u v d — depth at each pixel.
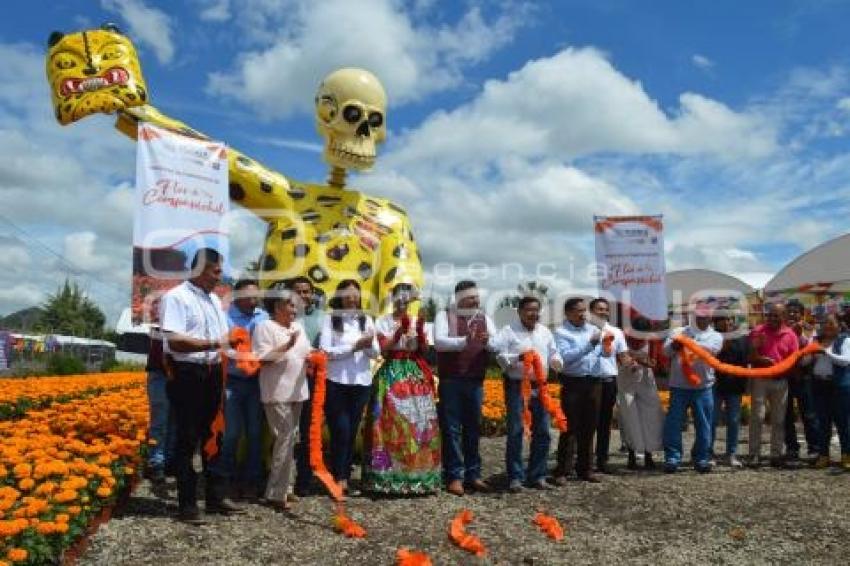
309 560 4.70
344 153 8.15
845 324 8.43
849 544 5.17
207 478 5.63
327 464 7.30
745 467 8.29
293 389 5.85
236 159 7.73
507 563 4.75
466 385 6.71
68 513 4.59
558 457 7.21
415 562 4.57
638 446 8.06
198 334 5.34
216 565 4.54
